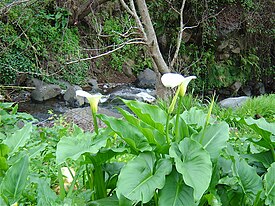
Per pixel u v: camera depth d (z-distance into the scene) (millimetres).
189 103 6352
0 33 8906
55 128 3895
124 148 1854
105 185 2033
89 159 1935
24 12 8758
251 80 11984
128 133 1860
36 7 9539
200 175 1634
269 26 11508
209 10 10922
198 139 1941
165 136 1889
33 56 9391
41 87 8898
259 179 1935
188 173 1642
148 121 1908
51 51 9836
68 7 9922
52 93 8945
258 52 11906
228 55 11508
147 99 9625
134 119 1835
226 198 1912
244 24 11391
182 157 1740
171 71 7137
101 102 9164
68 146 1811
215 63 11492
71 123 5512
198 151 1736
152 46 6543
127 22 9820
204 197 1822
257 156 2166
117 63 11367
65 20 9969
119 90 10344
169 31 11562
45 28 9805
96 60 11125
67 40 10148
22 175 1857
